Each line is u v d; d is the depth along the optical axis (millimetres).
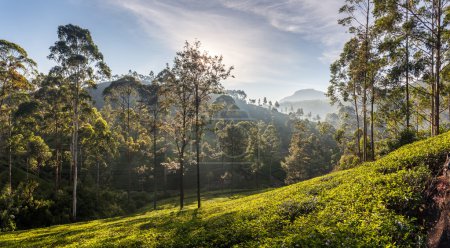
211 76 35531
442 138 17984
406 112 40594
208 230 16984
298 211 14836
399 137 38719
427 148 16047
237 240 13328
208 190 86438
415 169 13734
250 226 14695
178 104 38219
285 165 93312
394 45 34750
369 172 17172
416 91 42594
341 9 38094
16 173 51188
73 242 23000
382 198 11906
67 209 46094
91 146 57906
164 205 59469
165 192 77938
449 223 8859
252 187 93750
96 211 50719
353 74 43000
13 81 44625
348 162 59594
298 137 106188
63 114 52281
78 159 70875
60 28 44031
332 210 12773
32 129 52781
